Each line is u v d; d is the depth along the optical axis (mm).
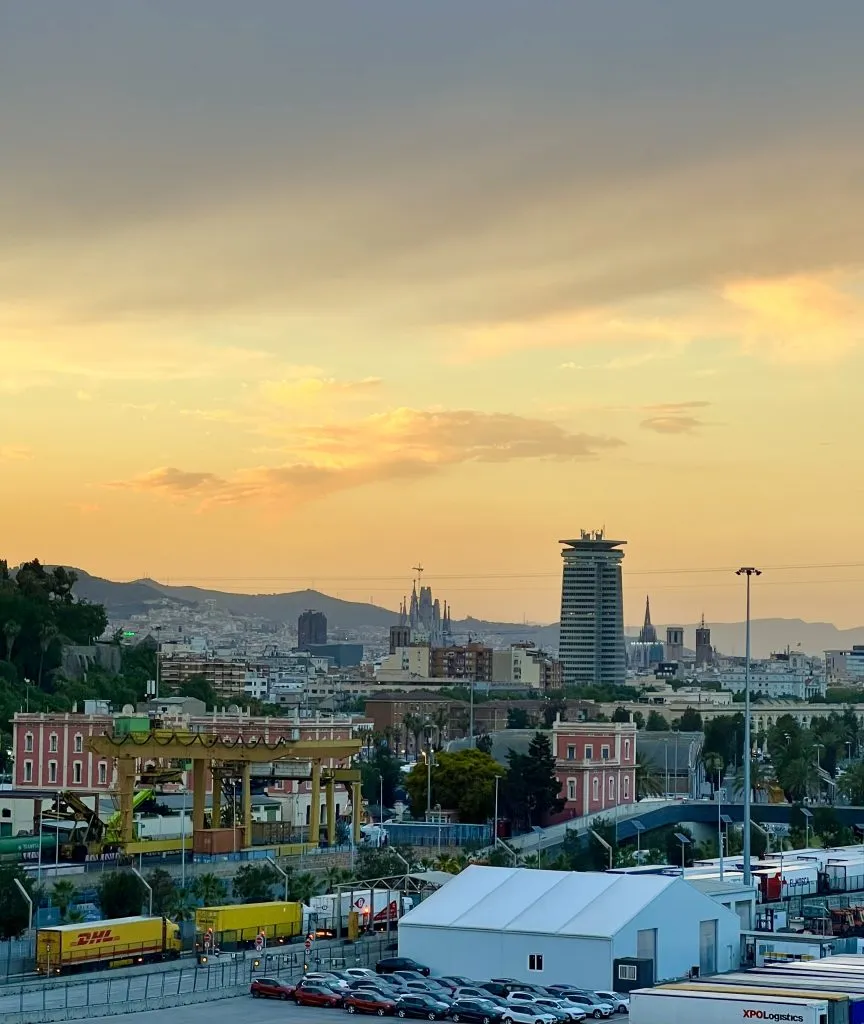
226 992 182625
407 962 193625
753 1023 148375
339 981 181500
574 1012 173125
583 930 188875
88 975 191125
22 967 194500
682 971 196125
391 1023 169875
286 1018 169375
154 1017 168125
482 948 192875
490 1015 169875
